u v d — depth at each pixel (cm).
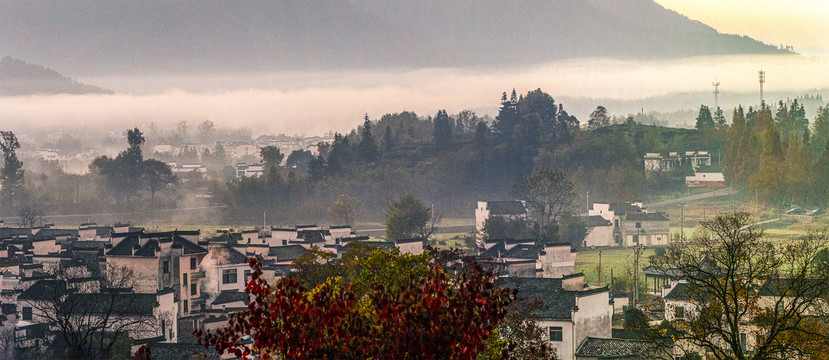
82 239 18512
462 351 2889
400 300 3031
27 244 15038
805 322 6091
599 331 9006
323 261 11031
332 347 2967
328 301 3058
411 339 2891
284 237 17950
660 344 6538
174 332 10281
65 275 10644
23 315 9950
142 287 11612
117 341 8912
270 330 2961
